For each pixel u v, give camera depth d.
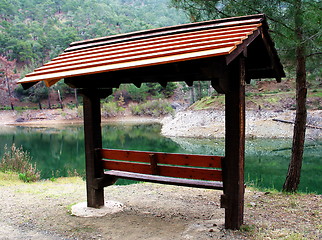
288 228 3.74
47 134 27.23
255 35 3.41
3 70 52.62
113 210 4.55
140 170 4.25
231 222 3.61
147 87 50.16
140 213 4.50
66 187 6.84
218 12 5.99
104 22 96.00
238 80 3.37
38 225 4.00
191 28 3.95
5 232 3.75
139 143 19.80
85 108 4.46
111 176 4.57
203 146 17.16
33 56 63.88
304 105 5.96
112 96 48.31
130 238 3.54
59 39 68.31
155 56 3.18
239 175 3.48
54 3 111.88
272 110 23.34
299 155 6.09
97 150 4.54
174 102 46.22
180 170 3.91
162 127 27.84
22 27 77.69
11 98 49.22
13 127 35.41
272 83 30.98
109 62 3.45
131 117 41.72
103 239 3.53
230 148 3.48
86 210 4.50
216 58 3.09
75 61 4.07
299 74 5.90
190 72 3.56
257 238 3.34
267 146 15.98
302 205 4.97
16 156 9.94
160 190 6.12
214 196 5.63
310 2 4.94
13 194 5.84
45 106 52.41
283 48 5.64
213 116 23.81
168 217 4.32
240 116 3.40
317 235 3.45
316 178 9.16
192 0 5.97
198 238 3.41
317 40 5.15
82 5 112.12
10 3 99.00
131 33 4.51
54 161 13.73
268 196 5.68
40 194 5.85
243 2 5.36
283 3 5.29
